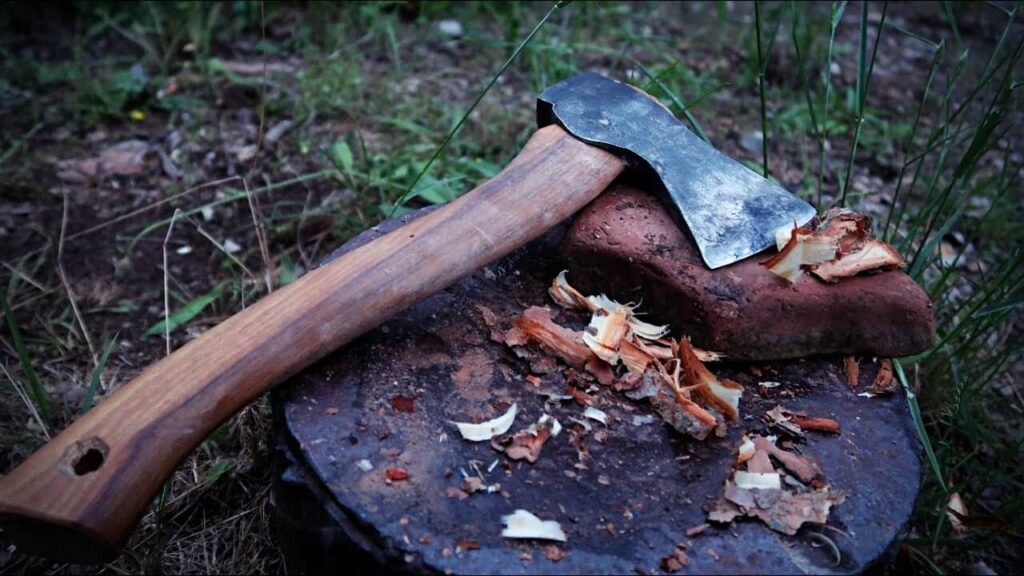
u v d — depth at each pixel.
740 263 0.56
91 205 0.87
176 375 0.48
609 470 0.50
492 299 0.59
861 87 0.67
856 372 0.56
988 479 0.68
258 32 1.15
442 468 0.50
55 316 0.77
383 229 0.62
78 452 0.46
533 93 1.03
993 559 0.67
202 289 0.81
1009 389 0.79
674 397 0.53
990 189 0.97
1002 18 1.34
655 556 0.47
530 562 0.46
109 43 1.11
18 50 1.07
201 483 0.64
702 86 1.09
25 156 0.91
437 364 0.55
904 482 0.50
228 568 0.61
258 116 0.98
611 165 0.60
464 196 0.57
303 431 0.50
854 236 0.57
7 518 0.45
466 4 1.21
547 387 0.54
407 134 0.95
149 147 0.94
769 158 1.00
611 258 0.58
